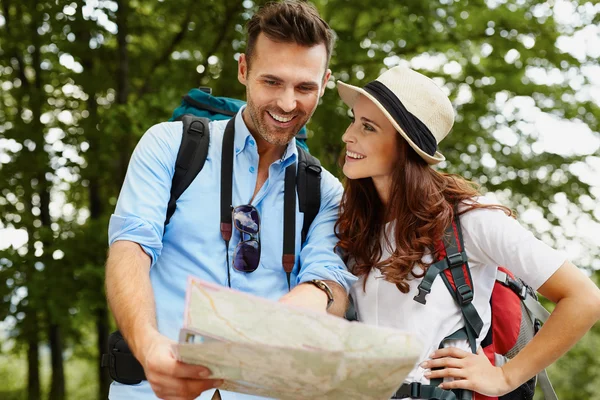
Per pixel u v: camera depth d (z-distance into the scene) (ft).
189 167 8.77
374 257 9.20
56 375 36.94
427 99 9.15
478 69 30.14
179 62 31.32
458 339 8.82
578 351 45.14
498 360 8.99
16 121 31.65
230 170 8.89
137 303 7.29
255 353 5.54
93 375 55.26
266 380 6.03
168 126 8.98
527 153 32.55
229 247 8.71
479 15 30.04
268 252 8.90
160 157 8.64
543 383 9.59
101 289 29.53
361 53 28.63
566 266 8.62
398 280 8.78
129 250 7.88
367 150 9.10
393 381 5.78
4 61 32.53
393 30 29.58
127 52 31.30
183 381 6.25
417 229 8.91
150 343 6.61
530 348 8.66
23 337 32.12
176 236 8.62
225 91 29.09
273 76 8.45
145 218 8.13
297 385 6.00
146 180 8.44
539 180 32.12
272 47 8.48
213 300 5.69
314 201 9.30
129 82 32.42
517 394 9.21
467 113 30.83
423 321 8.79
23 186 31.78
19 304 29.09
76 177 32.19
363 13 30.17
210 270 8.57
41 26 30.55
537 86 30.58
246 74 9.05
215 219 8.72
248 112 8.99
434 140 9.20
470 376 8.49
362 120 9.16
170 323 8.41
